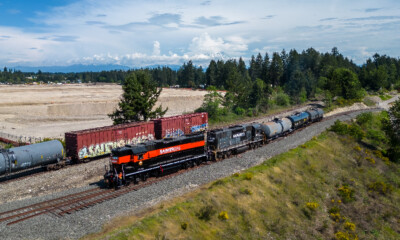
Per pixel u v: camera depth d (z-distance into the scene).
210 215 21.50
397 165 48.44
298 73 106.69
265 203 25.98
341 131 54.44
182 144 30.17
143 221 18.67
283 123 47.28
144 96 45.12
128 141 39.22
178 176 27.70
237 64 160.75
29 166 28.83
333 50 186.75
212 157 34.38
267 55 129.00
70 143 33.91
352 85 96.19
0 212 20.22
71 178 28.31
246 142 38.88
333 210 29.55
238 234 21.27
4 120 69.06
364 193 35.31
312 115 58.91
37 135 54.84
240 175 29.28
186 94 125.31
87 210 20.16
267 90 81.69
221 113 66.56
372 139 59.12
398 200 36.00
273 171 31.97
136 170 26.08
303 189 31.44
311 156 39.22
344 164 41.16
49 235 16.98
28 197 23.81
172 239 18.02
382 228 29.72
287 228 24.22
